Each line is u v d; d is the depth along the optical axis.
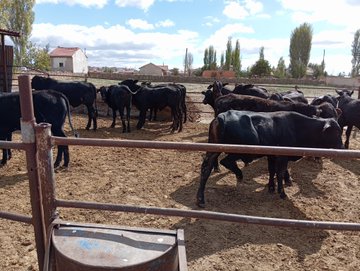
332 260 3.90
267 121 5.48
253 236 4.37
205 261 3.77
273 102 7.81
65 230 2.53
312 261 3.87
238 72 69.56
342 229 2.70
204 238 4.27
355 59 87.06
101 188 5.84
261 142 5.33
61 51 81.12
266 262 3.81
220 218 2.76
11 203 5.11
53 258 2.39
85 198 5.39
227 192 5.91
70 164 7.12
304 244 4.23
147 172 6.83
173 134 11.08
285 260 3.86
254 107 7.95
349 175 7.15
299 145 5.78
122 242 2.38
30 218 2.84
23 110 2.60
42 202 2.77
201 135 11.00
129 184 6.10
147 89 11.33
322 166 7.73
